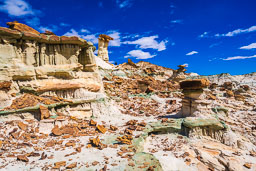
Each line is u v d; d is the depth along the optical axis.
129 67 57.50
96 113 17.12
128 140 11.16
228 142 12.96
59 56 17.53
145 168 8.29
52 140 11.24
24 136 11.28
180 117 16.92
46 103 14.48
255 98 32.28
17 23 15.74
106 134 12.76
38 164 8.37
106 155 9.47
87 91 18.81
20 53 15.48
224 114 19.22
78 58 19.94
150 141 12.88
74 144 10.72
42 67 16.33
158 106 22.98
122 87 33.62
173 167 9.34
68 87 17.33
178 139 13.25
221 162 10.37
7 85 13.88
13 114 12.88
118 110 19.61
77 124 14.12
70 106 16.48
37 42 16.27
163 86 40.22
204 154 11.01
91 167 8.24
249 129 16.25
